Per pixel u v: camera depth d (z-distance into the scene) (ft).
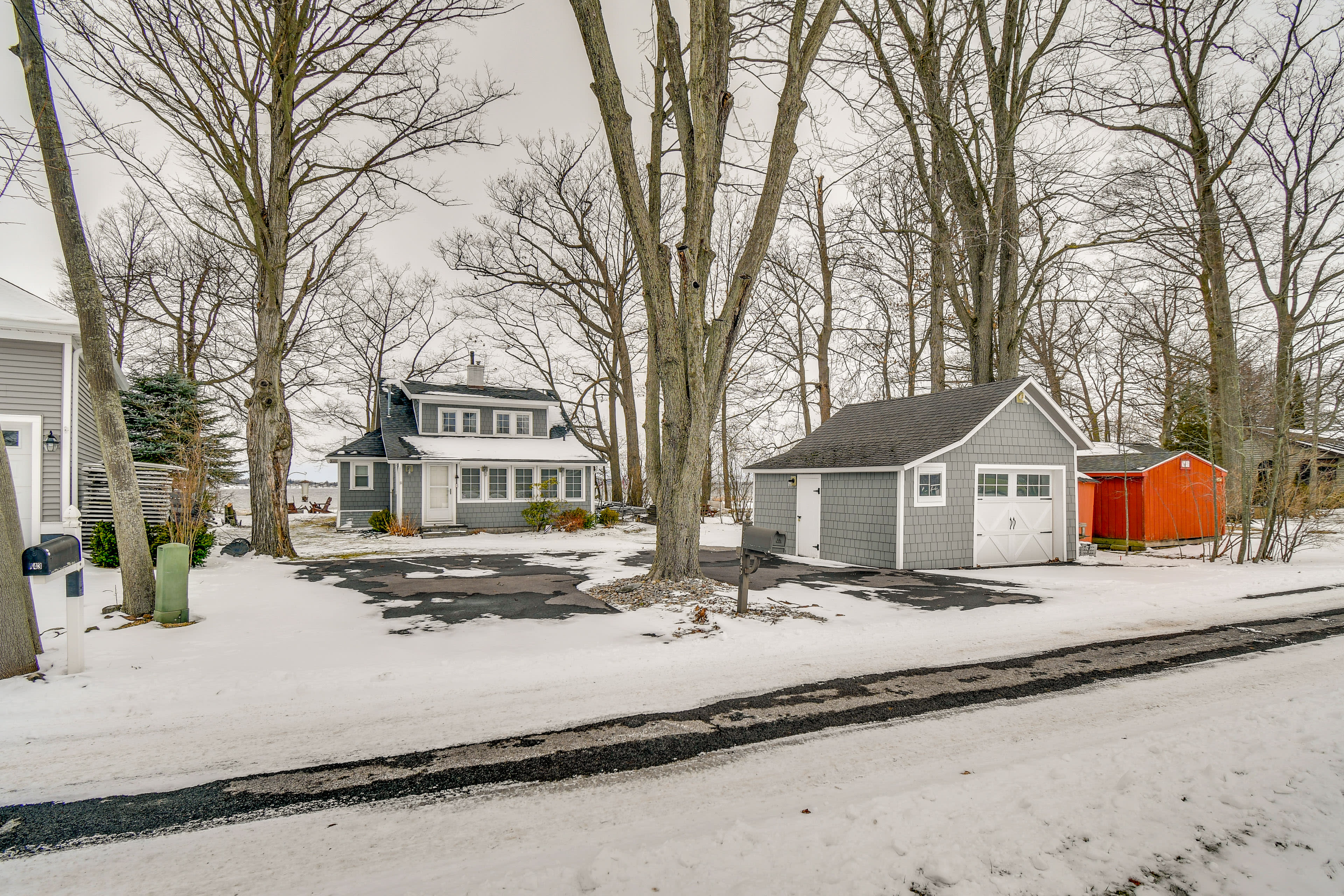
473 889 8.37
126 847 9.65
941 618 26.13
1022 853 8.94
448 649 20.70
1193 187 47.57
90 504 40.55
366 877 8.79
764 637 22.62
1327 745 12.72
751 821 10.18
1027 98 52.42
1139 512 56.90
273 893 8.46
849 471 45.73
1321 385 45.62
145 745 13.42
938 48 54.29
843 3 51.93
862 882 8.29
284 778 12.01
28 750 13.14
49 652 19.49
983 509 44.98
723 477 119.85
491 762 12.72
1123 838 9.34
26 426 39.96
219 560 44.06
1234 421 48.01
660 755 13.02
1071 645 22.33
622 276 96.84
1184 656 20.88
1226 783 11.12
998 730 14.33
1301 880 8.21
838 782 11.72
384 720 14.90
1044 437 47.21
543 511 76.18
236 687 16.83
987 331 56.29
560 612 26.76
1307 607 29.37
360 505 81.10
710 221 29.99
